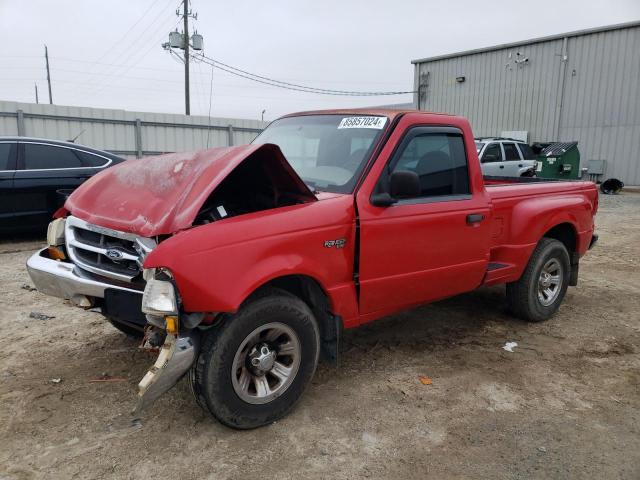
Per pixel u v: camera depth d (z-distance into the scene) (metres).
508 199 4.85
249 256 2.96
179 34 30.52
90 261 3.33
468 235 4.27
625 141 22.05
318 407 3.52
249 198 3.58
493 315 5.53
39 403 3.44
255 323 3.06
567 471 2.93
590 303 6.11
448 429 3.31
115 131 18.33
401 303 3.96
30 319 4.93
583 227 5.62
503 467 2.95
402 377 4.00
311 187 3.76
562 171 19.58
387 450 3.08
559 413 3.55
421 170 3.99
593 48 22.42
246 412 3.13
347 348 4.54
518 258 4.91
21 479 2.71
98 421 3.26
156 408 3.43
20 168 7.93
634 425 3.42
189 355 2.84
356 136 3.94
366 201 3.58
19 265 6.88
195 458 2.94
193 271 2.76
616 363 4.39
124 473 2.79
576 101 23.12
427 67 28.20
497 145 16.33
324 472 2.86
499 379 4.02
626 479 2.87
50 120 16.89
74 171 8.30
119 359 4.11
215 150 3.36
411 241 3.83
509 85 25.06
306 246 3.23
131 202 3.26
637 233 11.04
